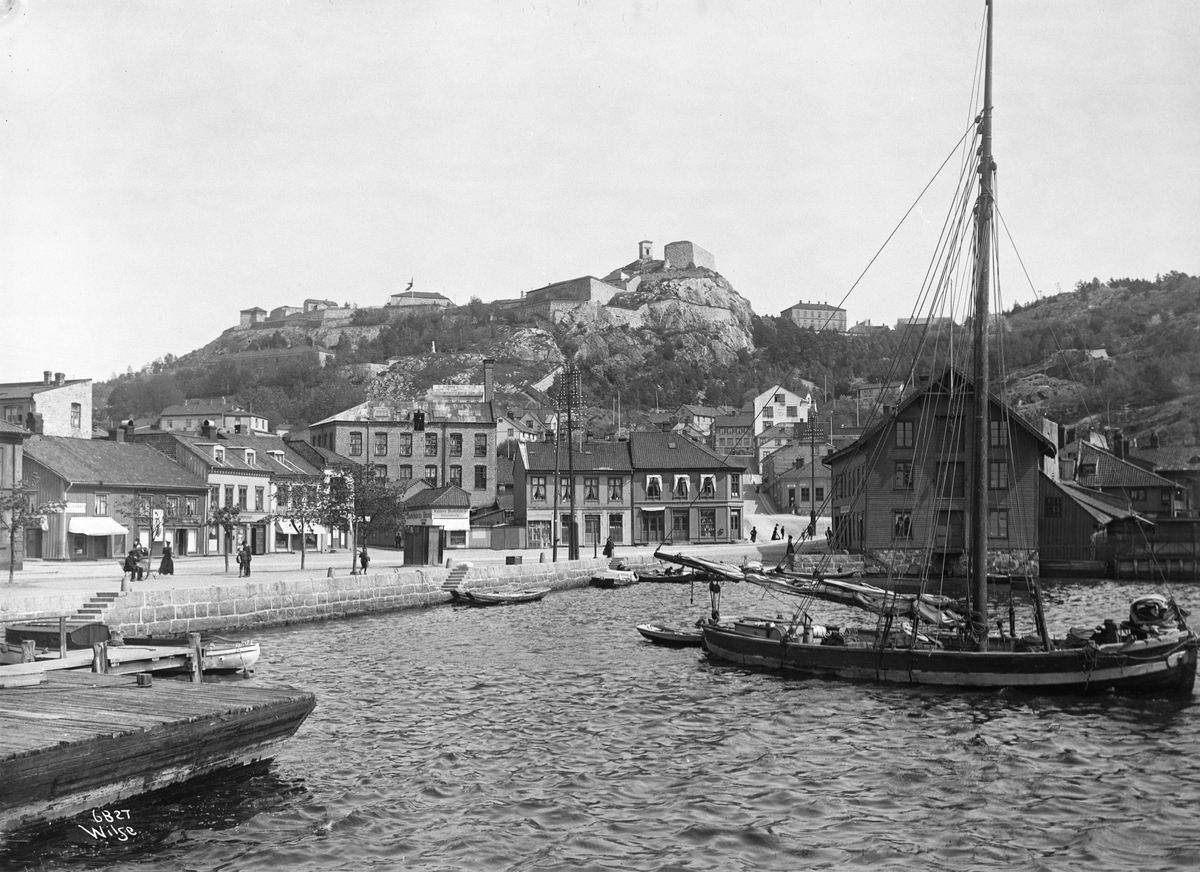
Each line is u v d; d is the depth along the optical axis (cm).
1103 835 2077
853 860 1945
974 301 3972
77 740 2038
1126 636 3581
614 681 3741
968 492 4222
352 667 4012
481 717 3116
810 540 10962
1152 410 16912
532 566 7712
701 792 2355
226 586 5141
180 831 2073
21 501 5784
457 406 12181
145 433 9825
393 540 10681
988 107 3969
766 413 19338
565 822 2148
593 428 19400
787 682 3722
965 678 3600
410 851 1986
